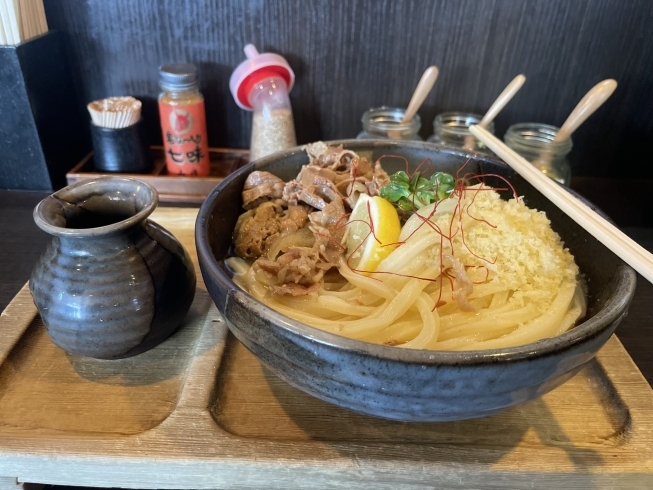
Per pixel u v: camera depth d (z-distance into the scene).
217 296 0.22
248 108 0.47
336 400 0.21
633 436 0.25
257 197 0.32
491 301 0.27
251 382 0.27
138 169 0.47
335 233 0.31
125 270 0.26
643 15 0.44
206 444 0.24
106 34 0.46
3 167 0.45
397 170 0.36
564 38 0.45
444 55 0.46
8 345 0.28
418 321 0.26
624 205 0.48
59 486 0.29
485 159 0.34
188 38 0.46
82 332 0.25
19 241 0.40
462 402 0.20
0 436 0.23
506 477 0.23
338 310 0.27
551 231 0.30
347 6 0.44
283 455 0.23
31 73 0.42
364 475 0.23
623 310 0.21
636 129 0.50
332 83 0.48
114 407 0.25
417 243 0.28
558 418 0.26
